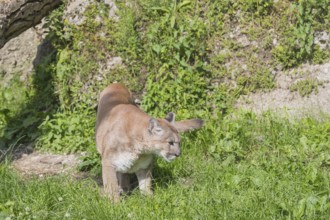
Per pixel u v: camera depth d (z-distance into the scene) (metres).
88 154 19.02
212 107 20.50
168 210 14.65
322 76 20.45
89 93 21.11
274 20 20.67
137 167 16.25
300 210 13.95
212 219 14.17
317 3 20.31
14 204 14.88
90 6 21.53
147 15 21.17
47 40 23.28
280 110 20.08
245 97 20.61
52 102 21.84
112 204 14.95
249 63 20.69
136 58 20.94
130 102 18.11
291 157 17.08
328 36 20.56
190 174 17.25
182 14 20.94
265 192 15.23
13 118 21.73
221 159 17.81
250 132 18.55
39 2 20.70
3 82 23.95
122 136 15.83
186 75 20.41
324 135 18.03
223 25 20.88
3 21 19.02
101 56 21.16
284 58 20.50
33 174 17.84
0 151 19.86
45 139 20.22
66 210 14.77
